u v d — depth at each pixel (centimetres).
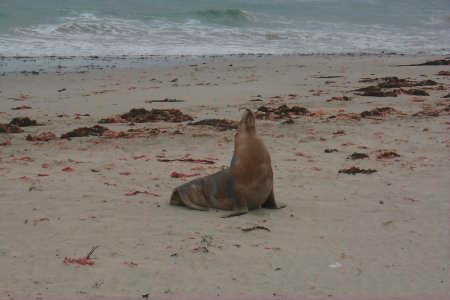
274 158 1608
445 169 1476
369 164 1539
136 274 812
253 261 866
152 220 1061
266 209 1149
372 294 762
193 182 1170
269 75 3444
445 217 1098
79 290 759
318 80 3238
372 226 1045
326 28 6222
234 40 5319
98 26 5362
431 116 2191
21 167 1479
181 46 4897
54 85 3077
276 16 6662
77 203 1160
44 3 6247
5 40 4662
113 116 2272
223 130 2005
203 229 1012
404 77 3338
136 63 3994
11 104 2547
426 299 750
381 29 6419
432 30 6569
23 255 878
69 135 1906
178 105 2516
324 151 1694
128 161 1565
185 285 781
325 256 892
